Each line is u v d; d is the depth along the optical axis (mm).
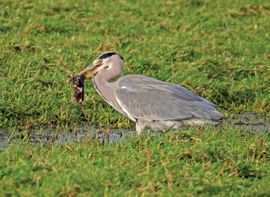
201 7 24000
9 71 16625
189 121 13672
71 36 20297
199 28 22047
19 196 9445
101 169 10320
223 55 19281
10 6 21844
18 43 18703
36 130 14375
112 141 12852
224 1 24766
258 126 15180
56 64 17391
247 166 11078
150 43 19891
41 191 9562
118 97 14227
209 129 13039
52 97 15680
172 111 13742
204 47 19828
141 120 14031
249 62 18766
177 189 9883
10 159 10977
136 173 10312
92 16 22141
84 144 12164
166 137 12367
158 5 23781
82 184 9797
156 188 9953
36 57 17594
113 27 21297
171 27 21844
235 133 12992
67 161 10758
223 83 17219
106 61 14578
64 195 9508
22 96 15438
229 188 10211
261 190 10172
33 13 21516
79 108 15320
